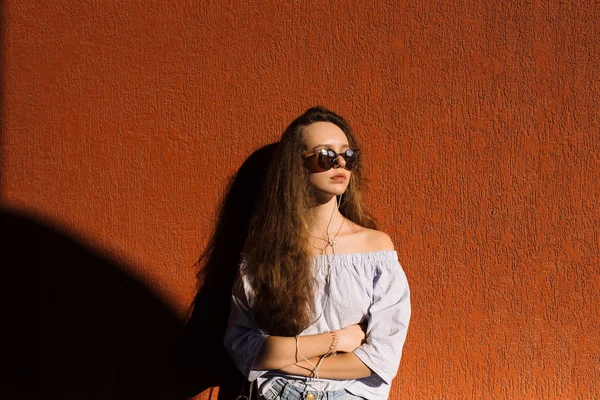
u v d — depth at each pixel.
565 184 2.60
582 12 2.56
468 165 2.65
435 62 2.65
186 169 2.84
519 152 2.62
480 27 2.62
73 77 2.90
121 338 2.92
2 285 3.01
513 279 2.65
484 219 2.65
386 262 2.35
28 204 2.97
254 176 2.78
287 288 2.33
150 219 2.88
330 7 2.70
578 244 2.60
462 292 2.68
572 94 2.58
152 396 2.91
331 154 2.33
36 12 2.91
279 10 2.74
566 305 2.62
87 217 2.93
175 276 2.87
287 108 2.75
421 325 2.71
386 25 2.67
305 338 2.28
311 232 2.43
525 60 2.60
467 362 2.69
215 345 2.84
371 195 2.70
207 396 2.86
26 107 2.95
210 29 2.79
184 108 2.83
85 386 2.95
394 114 2.68
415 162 2.68
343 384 2.32
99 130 2.89
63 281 2.96
